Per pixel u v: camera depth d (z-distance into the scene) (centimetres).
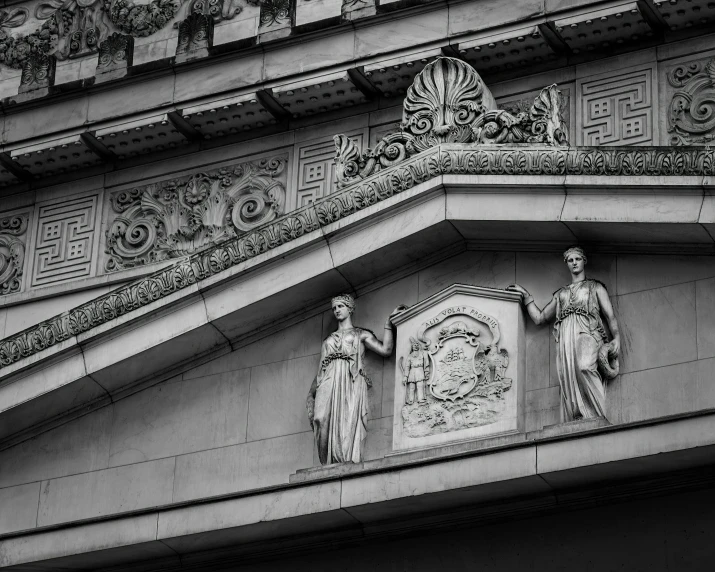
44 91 3319
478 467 2652
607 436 2591
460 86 2867
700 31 2991
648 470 2612
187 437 2927
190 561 2886
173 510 2820
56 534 2883
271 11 3212
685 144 2942
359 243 2819
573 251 2739
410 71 3097
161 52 3334
